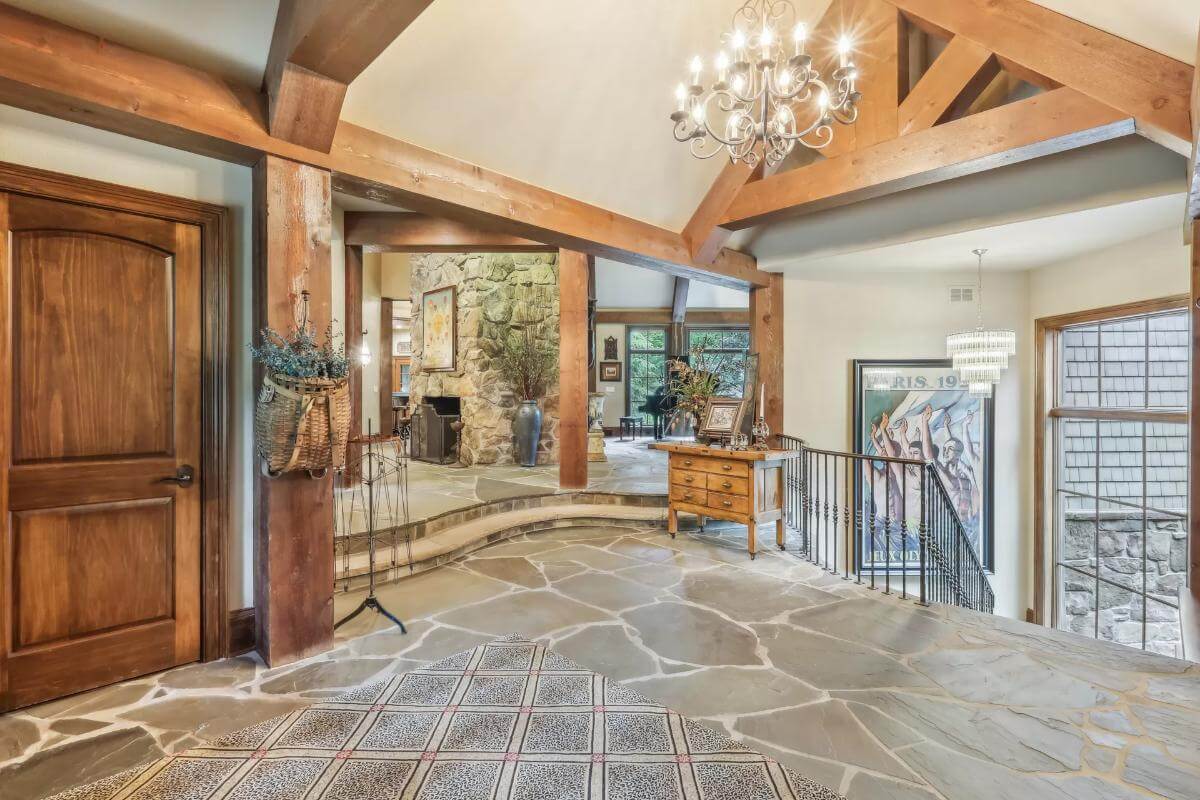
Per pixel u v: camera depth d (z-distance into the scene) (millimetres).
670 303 11461
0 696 2100
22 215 2154
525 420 7086
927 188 4328
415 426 8031
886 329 5746
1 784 1726
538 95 3033
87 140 2271
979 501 5668
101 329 2332
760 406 4484
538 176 3531
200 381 2555
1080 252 4848
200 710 2154
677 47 3184
